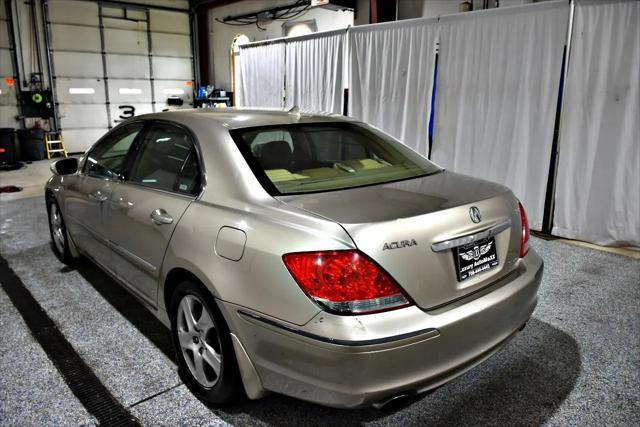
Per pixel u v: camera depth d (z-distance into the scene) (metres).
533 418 1.94
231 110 2.61
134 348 2.50
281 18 10.98
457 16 4.93
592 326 2.71
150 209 2.25
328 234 1.55
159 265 2.17
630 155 3.98
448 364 1.61
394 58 5.69
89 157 3.18
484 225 1.79
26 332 2.68
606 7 3.91
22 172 9.22
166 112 2.62
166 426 1.89
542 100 4.41
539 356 2.40
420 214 1.64
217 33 13.24
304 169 2.12
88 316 2.87
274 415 1.95
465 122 5.05
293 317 1.56
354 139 2.46
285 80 7.50
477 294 1.74
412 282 1.56
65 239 3.61
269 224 1.69
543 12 4.29
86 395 2.10
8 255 4.02
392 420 1.92
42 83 11.54
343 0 8.49
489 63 4.74
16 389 2.14
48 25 11.37
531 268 2.00
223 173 2.00
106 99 12.53
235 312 1.72
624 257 3.88
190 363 2.10
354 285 1.49
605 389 2.13
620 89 3.95
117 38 12.48
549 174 4.47
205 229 1.88
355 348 1.45
